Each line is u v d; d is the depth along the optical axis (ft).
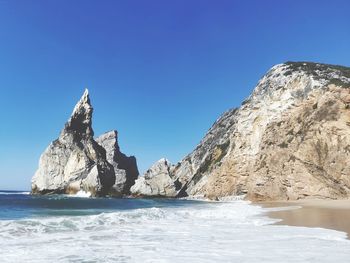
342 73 220.64
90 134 351.05
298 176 175.42
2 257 36.81
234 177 237.66
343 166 160.45
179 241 46.47
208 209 111.04
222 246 42.57
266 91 242.37
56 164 332.39
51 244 44.27
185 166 346.74
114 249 41.16
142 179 306.96
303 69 234.38
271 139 203.00
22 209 121.70
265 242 44.80
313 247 40.73
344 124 166.81
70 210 116.26
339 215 81.46
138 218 74.28
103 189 311.27
